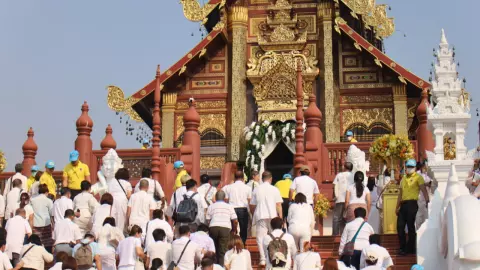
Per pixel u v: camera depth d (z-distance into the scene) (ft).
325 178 90.48
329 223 82.74
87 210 67.36
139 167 89.20
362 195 64.80
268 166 111.24
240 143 112.16
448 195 54.49
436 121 59.77
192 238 57.21
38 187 74.13
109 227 59.88
